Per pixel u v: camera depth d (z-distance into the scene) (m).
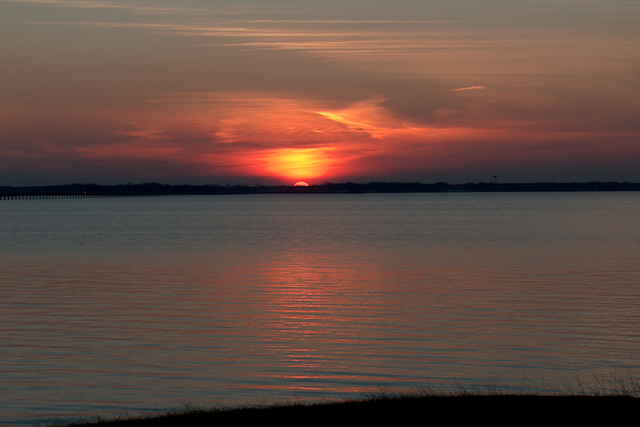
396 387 19.98
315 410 15.23
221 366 22.38
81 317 30.67
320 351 24.45
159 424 14.58
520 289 39.81
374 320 30.34
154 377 21.03
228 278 45.69
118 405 18.25
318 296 37.50
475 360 23.17
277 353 24.09
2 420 16.97
